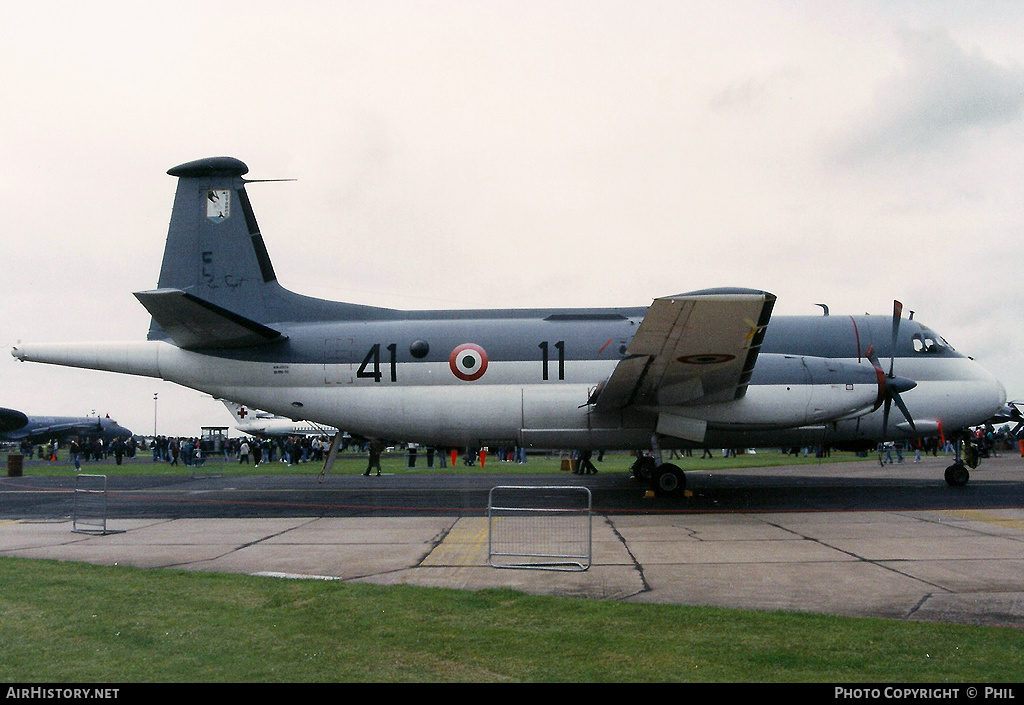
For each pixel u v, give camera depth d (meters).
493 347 17.38
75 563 9.11
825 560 9.00
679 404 15.76
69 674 5.05
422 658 5.40
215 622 6.31
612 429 16.69
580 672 5.09
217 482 24.06
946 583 7.71
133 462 47.00
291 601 7.04
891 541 10.34
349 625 6.22
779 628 6.07
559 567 8.69
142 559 9.46
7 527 12.71
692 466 32.25
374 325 17.94
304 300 18.59
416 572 8.51
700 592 7.43
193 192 18.81
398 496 17.67
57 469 35.84
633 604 6.91
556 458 48.59
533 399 17.02
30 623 6.28
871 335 18.02
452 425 17.27
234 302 18.48
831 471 27.16
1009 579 7.88
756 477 23.08
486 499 16.69
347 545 10.44
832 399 15.46
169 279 18.61
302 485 21.98
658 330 13.37
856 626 6.11
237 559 9.40
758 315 12.95
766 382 15.56
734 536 10.91
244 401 17.91
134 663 5.29
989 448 41.03
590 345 17.33
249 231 18.70
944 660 5.27
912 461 35.97
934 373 18.00
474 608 6.77
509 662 5.30
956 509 13.90
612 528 11.83
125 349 18.14
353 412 17.53
